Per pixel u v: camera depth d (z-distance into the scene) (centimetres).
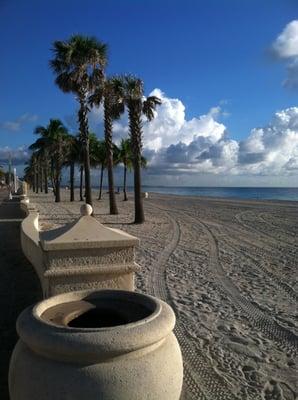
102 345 234
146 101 2073
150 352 254
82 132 2562
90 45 2314
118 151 4366
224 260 1091
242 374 430
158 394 250
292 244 1410
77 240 390
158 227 1900
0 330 493
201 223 2117
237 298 723
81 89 2438
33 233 886
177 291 759
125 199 4706
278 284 834
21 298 620
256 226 2000
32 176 9944
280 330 567
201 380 412
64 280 392
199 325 578
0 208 2758
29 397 245
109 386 236
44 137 4372
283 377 427
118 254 404
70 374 237
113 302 325
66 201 4525
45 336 241
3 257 927
